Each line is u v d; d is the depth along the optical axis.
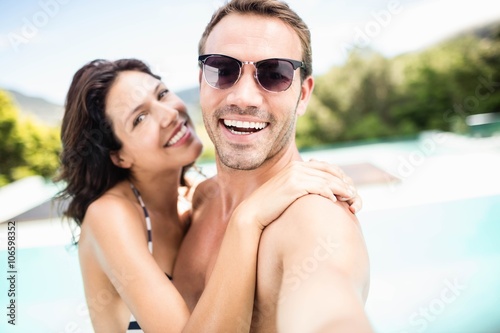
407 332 1.27
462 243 1.68
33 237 1.75
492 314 1.31
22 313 1.43
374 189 2.19
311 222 0.40
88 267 0.70
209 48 0.56
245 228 0.46
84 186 0.73
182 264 0.65
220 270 0.47
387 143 4.86
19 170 4.12
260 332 0.48
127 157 0.72
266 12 0.54
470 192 2.04
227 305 0.46
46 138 4.17
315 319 0.30
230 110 0.52
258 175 0.56
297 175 0.48
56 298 1.48
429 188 2.13
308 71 0.60
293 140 0.60
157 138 0.71
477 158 2.69
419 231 1.79
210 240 0.61
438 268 1.57
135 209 0.68
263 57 0.52
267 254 0.44
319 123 5.18
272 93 0.52
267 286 0.45
